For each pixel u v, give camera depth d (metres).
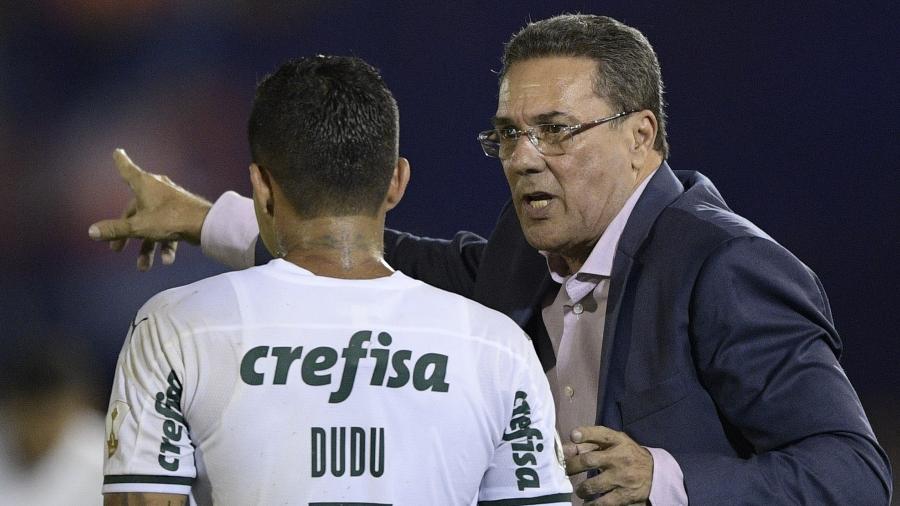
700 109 19.25
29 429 10.38
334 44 21.08
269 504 5.32
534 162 7.82
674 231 7.65
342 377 5.45
